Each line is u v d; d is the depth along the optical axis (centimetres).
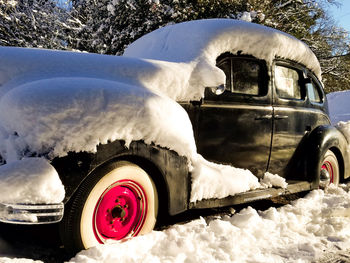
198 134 274
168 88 256
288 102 349
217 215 303
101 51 1127
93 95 197
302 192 383
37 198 169
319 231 277
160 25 1004
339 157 420
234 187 266
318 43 1906
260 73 327
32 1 1265
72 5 1443
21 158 183
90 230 196
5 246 207
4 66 227
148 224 225
